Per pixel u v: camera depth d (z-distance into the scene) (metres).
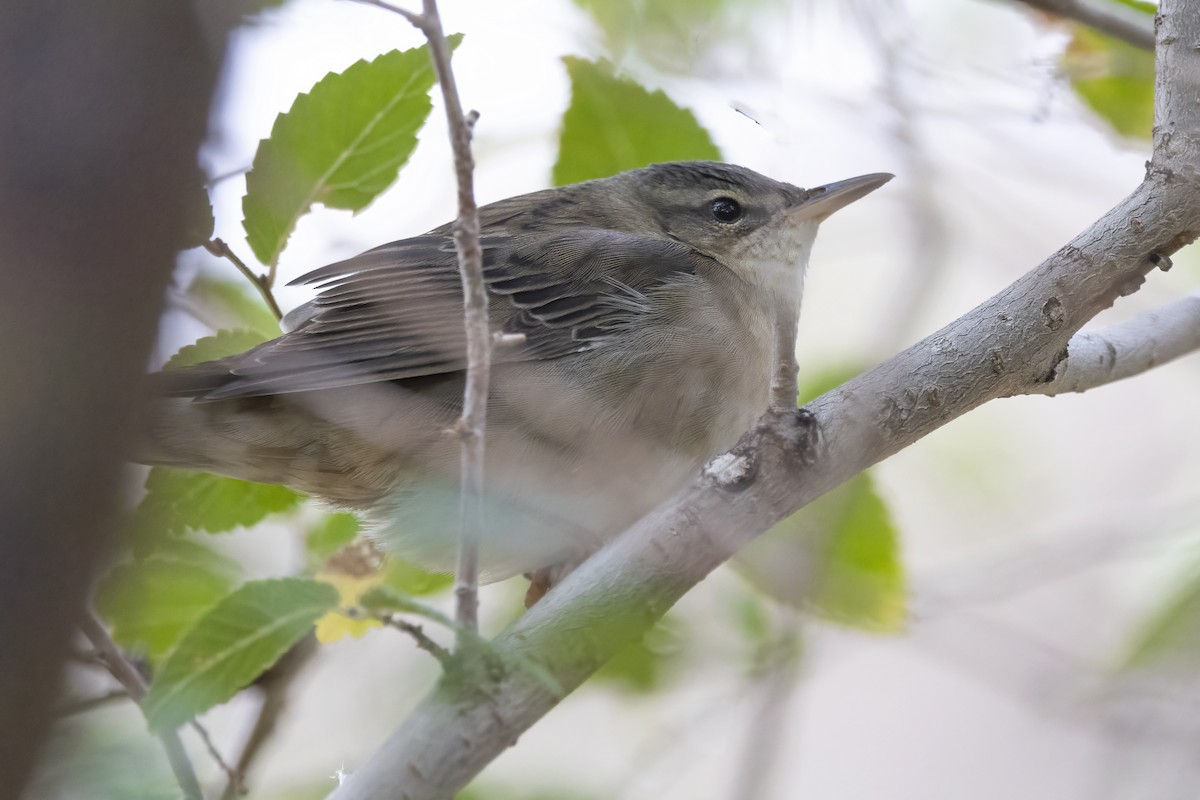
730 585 11.02
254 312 10.91
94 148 4.21
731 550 7.55
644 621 7.36
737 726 9.91
